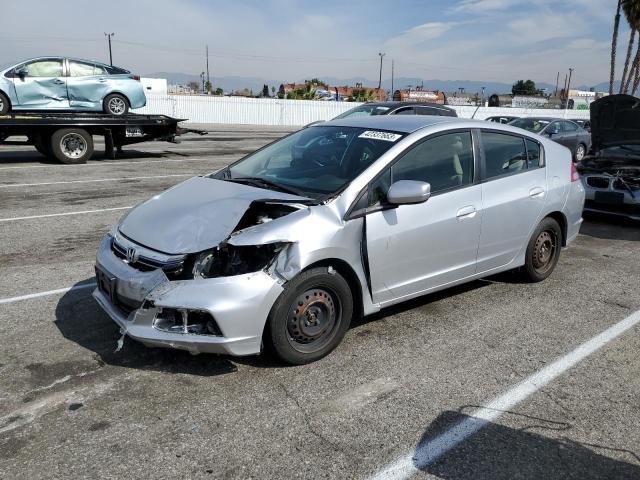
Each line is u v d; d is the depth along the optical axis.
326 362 3.77
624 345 4.20
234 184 4.16
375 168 3.93
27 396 3.26
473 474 2.71
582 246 7.20
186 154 16.42
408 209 4.01
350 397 3.35
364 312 3.95
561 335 4.34
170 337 3.29
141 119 14.39
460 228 4.39
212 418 3.10
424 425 3.09
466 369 3.75
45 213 8.08
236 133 26.94
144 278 3.38
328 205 3.69
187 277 3.34
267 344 3.56
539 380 3.63
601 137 8.73
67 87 13.62
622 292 5.39
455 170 4.44
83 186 10.35
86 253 6.14
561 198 5.39
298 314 3.59
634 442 3.00
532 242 5.25
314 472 2.69
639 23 36.03
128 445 2.85
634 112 7.98
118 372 3.55
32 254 6.07
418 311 4.73
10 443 2.84
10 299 4.73
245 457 2.78
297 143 4.73
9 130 13.01
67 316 4.39
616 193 8.05
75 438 2.89
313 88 41.53
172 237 3.49
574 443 2.97
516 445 2.94
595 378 3.68
